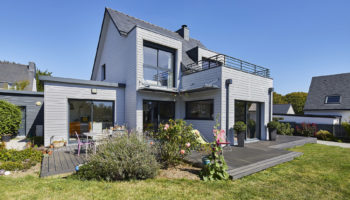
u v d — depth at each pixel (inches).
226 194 132.3
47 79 280.2
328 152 295.3
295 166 209.8
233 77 326.0
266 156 235.9
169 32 544.7
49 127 285.3
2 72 847.1
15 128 378.0
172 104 386.3
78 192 128.5
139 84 330.0
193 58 450.3
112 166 152.8
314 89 840.9
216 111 313.9
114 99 354.3
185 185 146.9
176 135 197.0
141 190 134.3
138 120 327.3
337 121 564.4
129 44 356.5
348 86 741.9
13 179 159.5
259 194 134.3
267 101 394.3
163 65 376.5
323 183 158.6
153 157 172.6
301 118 621.0
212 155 171.5
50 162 209.5
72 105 311.9
